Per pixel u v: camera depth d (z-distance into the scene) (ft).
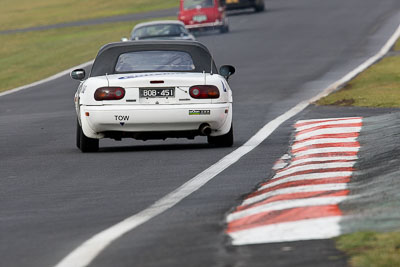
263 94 242.58
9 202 94.48
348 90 231.91
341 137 137.69
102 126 132.87
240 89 259.19
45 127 191.01
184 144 148.36
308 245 64.18
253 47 398.21
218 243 66.90
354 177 96.37
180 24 353.10
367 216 72.28
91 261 63.16
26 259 65.31
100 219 81.25
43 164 126.72
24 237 74.13
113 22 600.39
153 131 133.49
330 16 538.47
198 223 75.97
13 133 181.57
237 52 380.99
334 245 63.67
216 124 133.59
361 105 194.08
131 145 150.00
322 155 118.42
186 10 471.21
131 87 132.16
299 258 60.85
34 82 330.34
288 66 319.88
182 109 131.64
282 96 234.58
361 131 143.13
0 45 499.92
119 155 133.49
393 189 84.17
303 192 87.71
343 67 304.50
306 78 279.08
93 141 137.80
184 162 121.29
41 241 72.02
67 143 157.58
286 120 176.04
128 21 596.29
